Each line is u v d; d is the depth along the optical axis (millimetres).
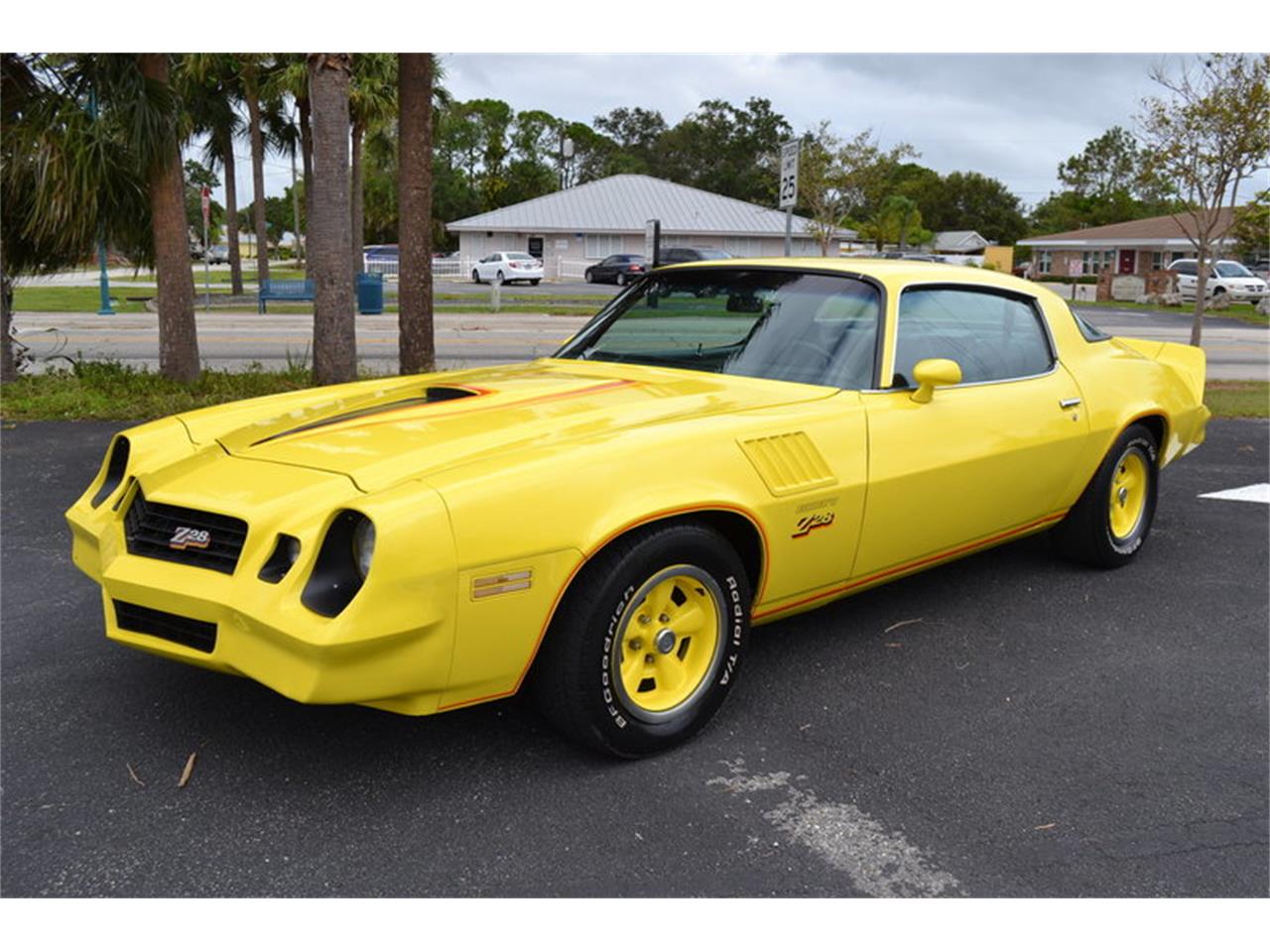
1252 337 23703
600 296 34219
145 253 10133
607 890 2516
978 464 4027
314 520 2719
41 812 2807
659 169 96938
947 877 2605
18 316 23000
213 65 28078
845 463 3541
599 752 3088
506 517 2734
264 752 3150
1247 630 4340
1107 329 25000
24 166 9102
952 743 3316
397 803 2877
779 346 3949
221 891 2484
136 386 9625
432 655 2676
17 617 4227
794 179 8555
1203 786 3078
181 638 2895
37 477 6574
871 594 4730
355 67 29469
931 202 89812
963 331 4223
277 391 9570
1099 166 83875
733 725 3404
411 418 3389
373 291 24750
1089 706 3605
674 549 3043
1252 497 6703
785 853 2686
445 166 79062
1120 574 5047
